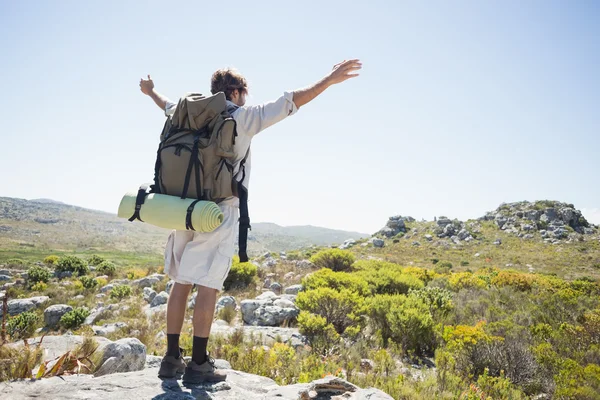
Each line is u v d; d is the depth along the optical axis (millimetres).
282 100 2062
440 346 9141
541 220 69375
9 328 14375
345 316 10953
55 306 17375
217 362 3020
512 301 14266
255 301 12844
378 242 66312
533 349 8250
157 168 2035
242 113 2057
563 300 14227
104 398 1820
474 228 71500
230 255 2109
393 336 9875
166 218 1919
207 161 1943
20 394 1835
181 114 2000
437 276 21484
